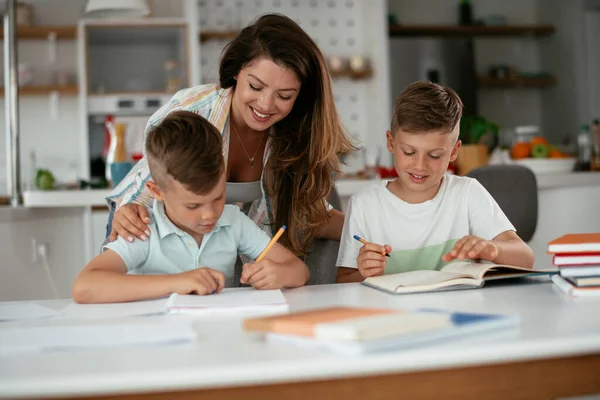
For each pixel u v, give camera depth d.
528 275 1.40
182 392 0.75
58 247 3.06
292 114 1.84
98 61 5.43
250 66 1.61
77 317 1.12
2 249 2.55
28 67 5.29
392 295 1.28
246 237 1.57
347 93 5.87
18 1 5.29
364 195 1.83
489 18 6.58
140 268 1.49
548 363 0.85
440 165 1.68
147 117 5.19
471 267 1.40
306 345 0.83
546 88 6.82
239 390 0.76
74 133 5.51
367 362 0.77
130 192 1.76
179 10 5.54
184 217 1.37
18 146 2.99
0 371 0.76
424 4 6.65
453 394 0.82
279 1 5.82
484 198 1.80
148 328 0.95
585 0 6.29
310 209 1.87
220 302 1.17
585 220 3.56
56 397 0.72
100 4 4.32
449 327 0.86
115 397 0.74
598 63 6.36
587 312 1.03
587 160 3.84
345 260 1.78
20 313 1.17
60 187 4.36
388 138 1.79
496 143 4.04
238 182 1.91
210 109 1.76
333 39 5.91
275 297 1.23
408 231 1.79
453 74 6.35
